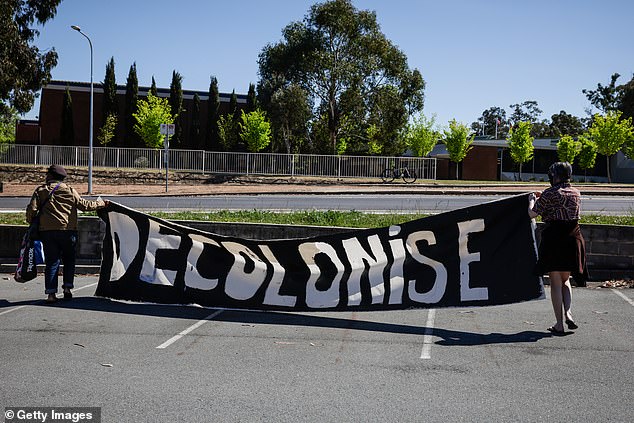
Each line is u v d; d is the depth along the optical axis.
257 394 5.47
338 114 53.25
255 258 9.05
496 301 8.19
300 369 6.19
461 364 6.34
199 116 55.91
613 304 9.18
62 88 54.03
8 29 30.75
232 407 5.16
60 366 6.25
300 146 55.59
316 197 26.59
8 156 36.16
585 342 7.14
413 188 32.53
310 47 51.44
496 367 6.23
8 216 15.12
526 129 49.94
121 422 4.85
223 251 9.16
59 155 36.84
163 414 5.01
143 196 27.70
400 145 55.28
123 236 9.55
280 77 54.28
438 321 8.30
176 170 37.31
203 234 9.23
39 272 12.24
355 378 5.91
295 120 51.56
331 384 5.74
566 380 5.83
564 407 5.16
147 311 8.86
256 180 37.19
